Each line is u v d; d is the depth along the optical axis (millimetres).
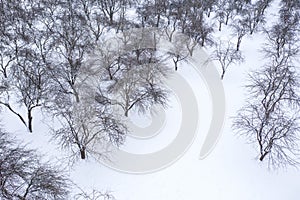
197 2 45969
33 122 26984
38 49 34594
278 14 49000
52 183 19219
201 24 40375
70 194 21297
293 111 29125
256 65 37562
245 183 23266
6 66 29625
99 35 34812
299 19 44594
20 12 38781
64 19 36406
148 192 22172
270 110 24922
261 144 23812
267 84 31938
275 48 38312
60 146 24672
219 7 47406
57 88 28016
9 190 19047
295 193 22781
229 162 24812
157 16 42531
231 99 32031
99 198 21375
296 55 38969
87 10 41656
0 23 35375
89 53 32031
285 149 26062
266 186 23141
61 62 30516
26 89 25219
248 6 48969
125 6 43938
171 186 22719
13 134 25531
